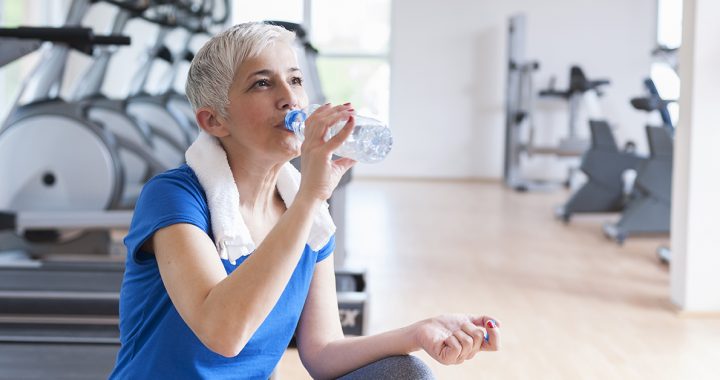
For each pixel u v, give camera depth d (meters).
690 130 3.35
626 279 4.03
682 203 3.42
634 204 5.02
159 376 1.09
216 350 0.98
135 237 1.06
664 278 4.06
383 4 9.05
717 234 3.36
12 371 2.09
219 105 1.07
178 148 5.50
